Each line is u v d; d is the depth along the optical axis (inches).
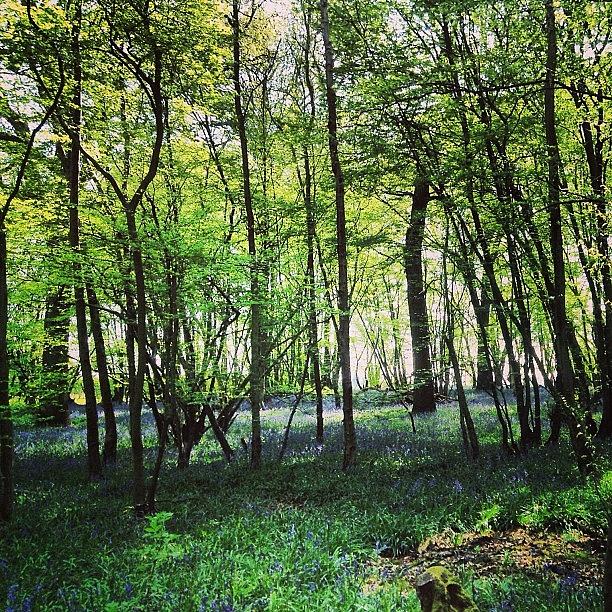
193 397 500.4
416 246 540.1
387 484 418.9
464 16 439.5
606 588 160.6
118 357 663.1
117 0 350.3
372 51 471.2
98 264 419.8
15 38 343.9
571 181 543.5
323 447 607.8
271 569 246.1
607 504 280.7
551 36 387.2
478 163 441.4
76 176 459.5
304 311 562.9
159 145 374.6
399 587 240.5
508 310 485.4
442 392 1261.1
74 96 426.6
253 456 516.7
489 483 387.2
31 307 596.1
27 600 205.9
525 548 284.8
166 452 658.8
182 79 429.7
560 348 392.5
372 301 1026.1
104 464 569.0
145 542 296.0
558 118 459.8
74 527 337.1
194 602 214.2
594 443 481.4
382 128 478.6
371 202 743.7
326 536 295.6
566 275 576.4
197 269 416.2
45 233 506.0
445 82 433.7
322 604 212.1
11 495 351.9
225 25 456.4
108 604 203.2
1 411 348.8
